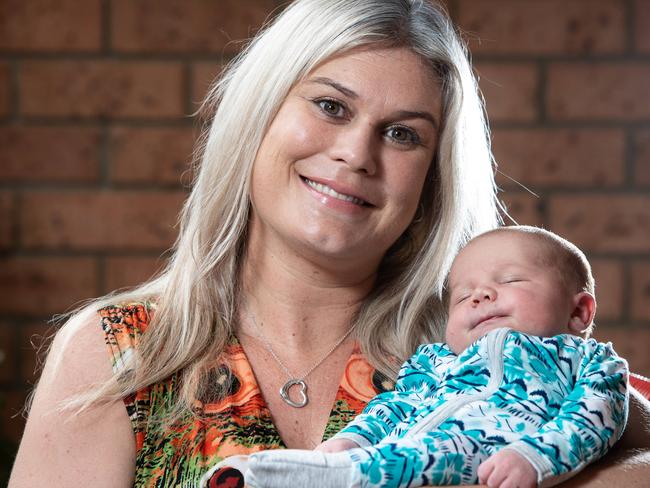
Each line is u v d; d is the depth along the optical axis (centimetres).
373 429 139
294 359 158
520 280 146
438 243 167
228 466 133
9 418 326
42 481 141
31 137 328
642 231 330
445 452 126
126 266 329
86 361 148
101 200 329
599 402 131
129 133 328
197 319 154
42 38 326
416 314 166
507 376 137
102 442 144
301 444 150
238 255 164
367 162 149
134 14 327
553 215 330
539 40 329
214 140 162
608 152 329
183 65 328
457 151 163
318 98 150
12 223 328
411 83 152
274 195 153
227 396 149
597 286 330
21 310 329
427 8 157
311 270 158
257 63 155
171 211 329
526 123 330
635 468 131
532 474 121
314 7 151
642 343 330
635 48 329
